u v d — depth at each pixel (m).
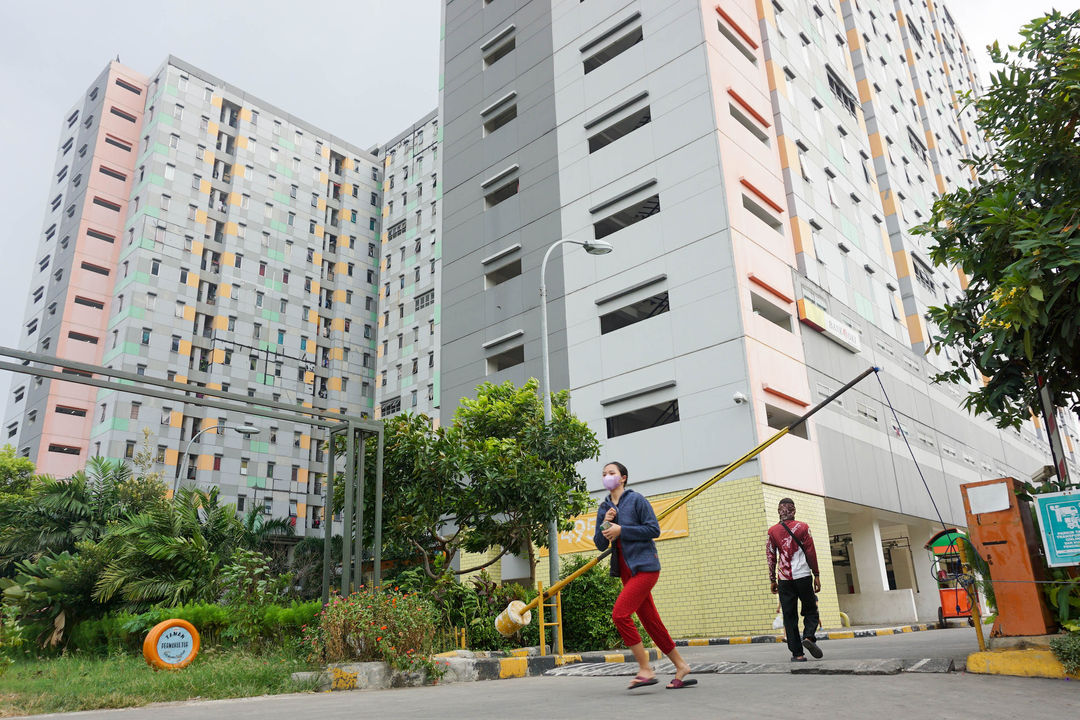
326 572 8.88
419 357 51.53
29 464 30.44
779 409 20.23
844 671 5.38
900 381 28.70
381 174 62.81
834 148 29.69
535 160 27.39
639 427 25.94
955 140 50.47
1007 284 5.12
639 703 4.33
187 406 46.44
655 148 23.34
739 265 20.56
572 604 12.02
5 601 12.41
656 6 24.75
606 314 23.33
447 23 34.03
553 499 12.07
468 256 28.94
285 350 52.44
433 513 11.93
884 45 40.84
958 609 16.02
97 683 6.88
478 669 7.86
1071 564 4.80
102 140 50.41
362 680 6.94
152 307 46.59
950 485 30.14
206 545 13.22
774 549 6.75
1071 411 6.27
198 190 50.72
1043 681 4.43
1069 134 5.64
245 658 8.55
